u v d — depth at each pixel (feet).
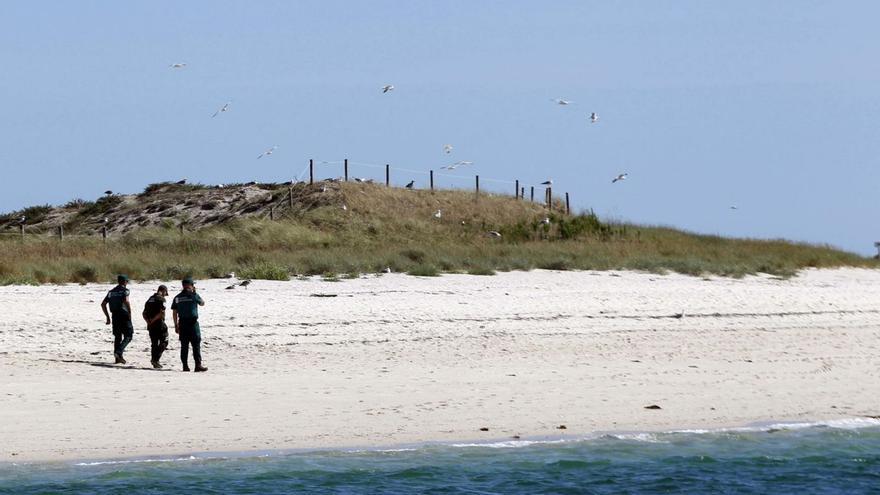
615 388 212.64
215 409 186.50
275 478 156.87
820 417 199.21
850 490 163.32
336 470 161.48
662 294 347.15
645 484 162.91
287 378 212.23
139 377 208.54
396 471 162.09
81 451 163.53
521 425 185.68
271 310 279.08
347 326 266.36
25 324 246.47
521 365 232.73
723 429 189.98
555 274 403.95
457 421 185.98
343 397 197.77
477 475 162.50
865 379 230.07
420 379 214.69
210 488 151.64
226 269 370.53
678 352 256.52
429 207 613.11
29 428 171.73
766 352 260.83
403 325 271.08
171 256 396.57
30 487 149.07
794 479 167.94
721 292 360.48
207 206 650.43
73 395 191.72
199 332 216.95
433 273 388.37
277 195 625.41
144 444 167.63
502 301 315.58
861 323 320.29
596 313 303.89
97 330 247.50
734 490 161.99
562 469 166.91
